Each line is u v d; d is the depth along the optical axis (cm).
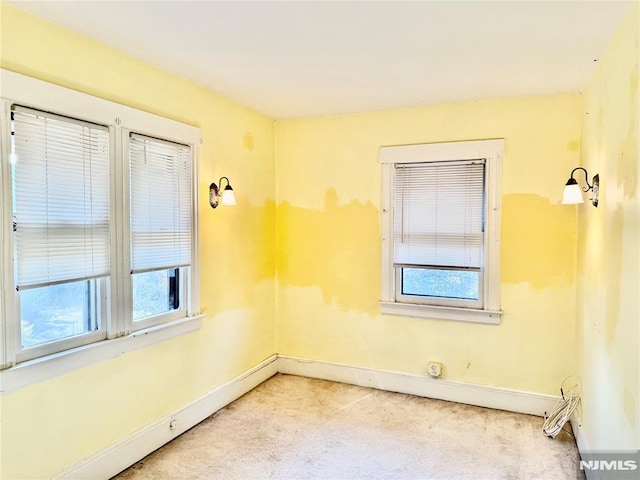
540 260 304
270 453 254
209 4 177
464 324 327
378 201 351
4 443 180
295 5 177
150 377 252
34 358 191
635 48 164
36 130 188
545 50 222
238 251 334
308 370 384
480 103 315
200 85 284
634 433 159
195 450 256
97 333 222
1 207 176
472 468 239
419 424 292
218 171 308
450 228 328
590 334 241
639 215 155
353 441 269
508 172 309
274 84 282
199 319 290
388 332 353
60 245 200
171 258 266
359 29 200
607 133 210
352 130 358
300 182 379
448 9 180
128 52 228
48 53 193
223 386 318
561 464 244
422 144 333
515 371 313
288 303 390
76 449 210
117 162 227
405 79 271
